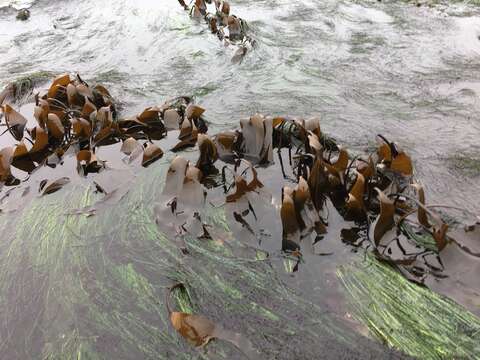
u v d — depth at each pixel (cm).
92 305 215
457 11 571
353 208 241
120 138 356
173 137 355
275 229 246
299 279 216
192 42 545
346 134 338
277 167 305
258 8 641
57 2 736
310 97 399
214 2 663
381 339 186
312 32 545
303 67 459
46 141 341
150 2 704
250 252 233
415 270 213
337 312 199
